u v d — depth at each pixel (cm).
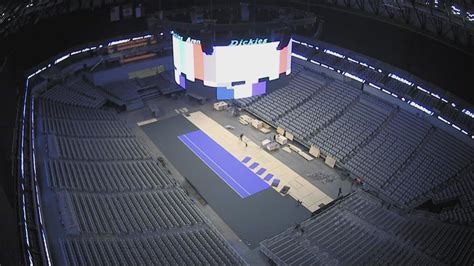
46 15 4981
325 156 4384
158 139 4847
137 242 3005
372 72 4916
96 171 3809
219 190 3941
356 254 2970
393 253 2938
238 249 3206
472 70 3731
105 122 4950
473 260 2667
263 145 4681
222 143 4762
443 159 3856
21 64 4678
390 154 4134
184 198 3700
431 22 4050
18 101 4247
